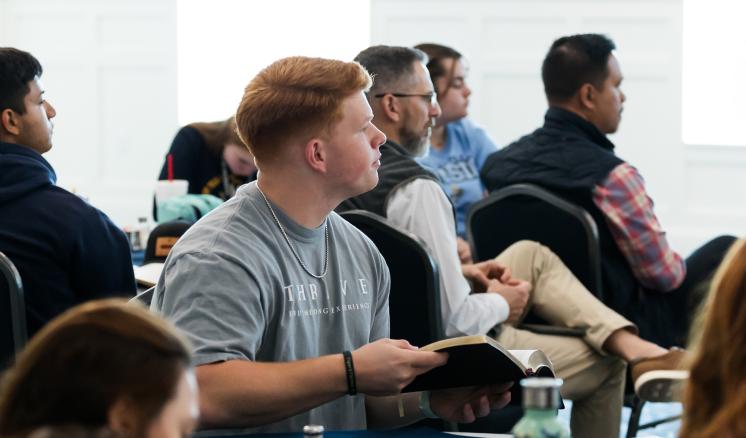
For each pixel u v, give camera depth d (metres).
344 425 2.43
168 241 4.08
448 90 5.55
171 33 8.59
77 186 8.72
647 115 8.08
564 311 3.82
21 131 3.15
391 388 2.19
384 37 8.42
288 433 2.17
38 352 1.11
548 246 3.97
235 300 2.20
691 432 1.43
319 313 2.39
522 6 8.17
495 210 4.09
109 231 3.14
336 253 2.46
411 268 3.08
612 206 4.05
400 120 3.52
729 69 7.99
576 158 4.13
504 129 8.27
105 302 1.17
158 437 1.12
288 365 2.18
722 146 8.02
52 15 8.66
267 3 8.57
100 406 1.09
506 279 3.71
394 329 3.12
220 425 2.15
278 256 2.33
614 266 4.08
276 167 2.36
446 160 5.88
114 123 8.69
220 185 5.46
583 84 4.25
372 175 2.41
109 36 8.66
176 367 1.14
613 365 3.85
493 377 2.27
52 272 3.02
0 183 3.06
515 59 8.21
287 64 2.40
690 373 1.45
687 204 8.09
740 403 1.36
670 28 7.99
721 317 1.41
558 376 3.77
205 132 5.46
